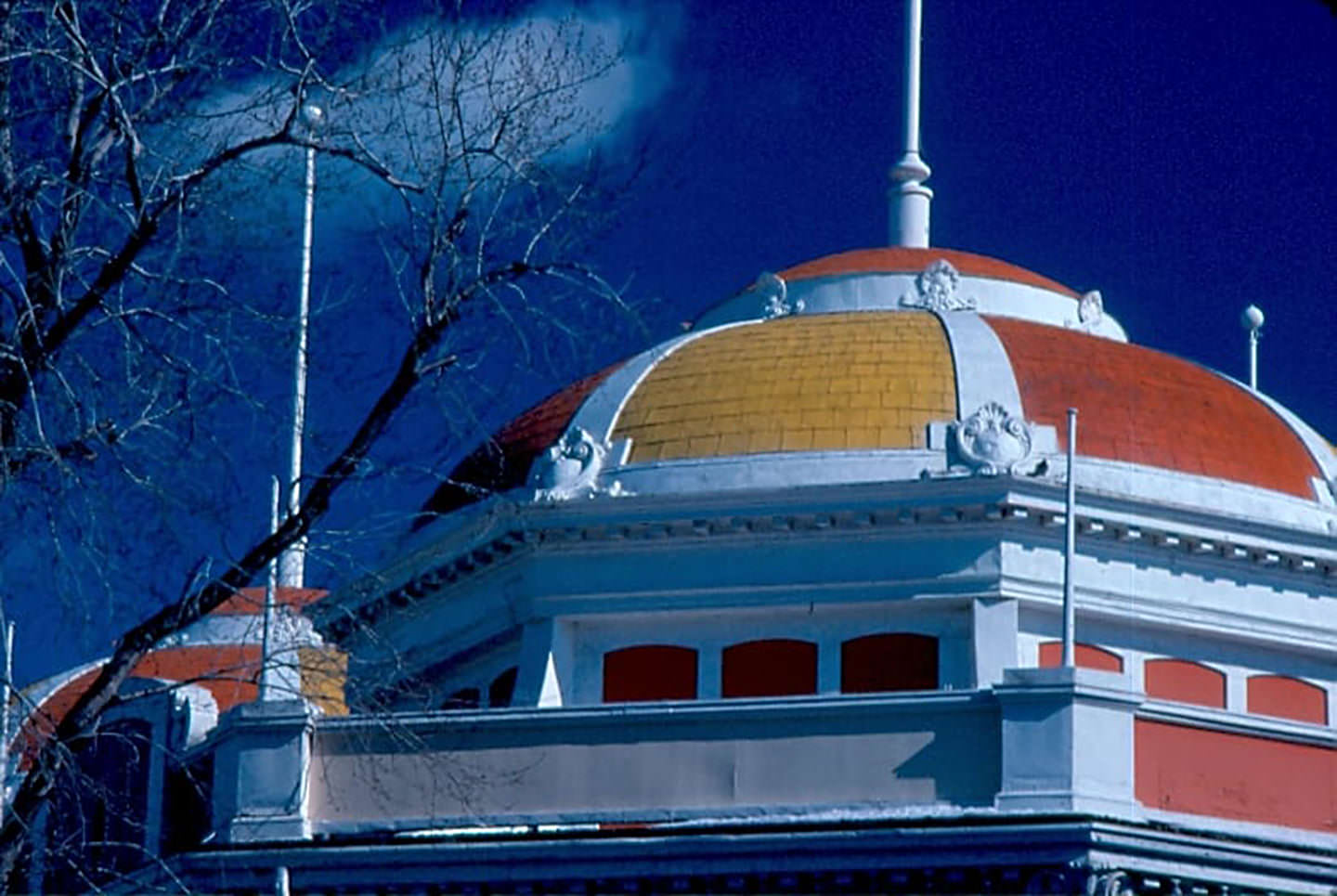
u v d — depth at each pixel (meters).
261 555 36.94
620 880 62.53
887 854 61.25
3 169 36.84
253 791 66.00
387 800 66.19
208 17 38.03
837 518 72.38
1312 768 66.19
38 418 36.69
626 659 73.75
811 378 76.38
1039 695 62.91
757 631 73.19
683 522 73.25
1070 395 76.25
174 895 53.47
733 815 64.06
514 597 74.62
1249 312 94.12
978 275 83.81
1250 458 77.19
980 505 71.81
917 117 92.00
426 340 37.00
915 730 63.81
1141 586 73.62
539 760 65.69
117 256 36.81
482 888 63.41
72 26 37.22
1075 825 60.41
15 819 36.72
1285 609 75.31
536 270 37.97
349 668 69.12
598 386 78.31
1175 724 64.88
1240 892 61.84
